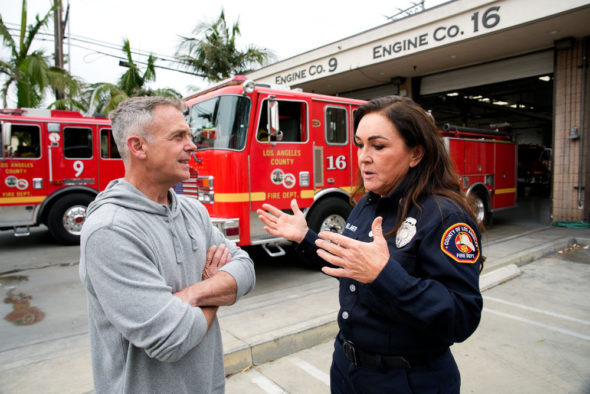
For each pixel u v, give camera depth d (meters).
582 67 7.77
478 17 7.43
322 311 3.58
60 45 13.47
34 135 7.16
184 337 1.09
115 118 1.26
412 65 9.55
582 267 5.39
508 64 9.03
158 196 1.31
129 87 15.05
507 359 2.94
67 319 3.88
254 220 4.72
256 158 4.72
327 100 5.40
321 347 3.15
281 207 4.96
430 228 1.15
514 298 4.21
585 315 3.74
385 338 1.22
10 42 11.02
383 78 10.81
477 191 7.80
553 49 8.24
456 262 1.10
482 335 3.34
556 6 6.46
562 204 8.28
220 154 4.53
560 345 3.15
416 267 1.18
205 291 1.24
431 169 1.27
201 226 1.46
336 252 1.07
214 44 15.73
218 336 1.42
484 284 4.50
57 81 11.27
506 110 17.77
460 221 1.15
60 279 5.24
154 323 1.06
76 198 7.47
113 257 1.08
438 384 1.23
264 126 4.86
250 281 1.40
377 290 1.05
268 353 2.92
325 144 5.40
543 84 12.88
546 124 23.92
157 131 1.22
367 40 9.29
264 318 3.40
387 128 1.25
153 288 1.09
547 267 5.41
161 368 1.19
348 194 5.65
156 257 1.19
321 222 5.35
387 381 1.23
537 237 6.94
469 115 18.17
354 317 1.27
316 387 2.59
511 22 7.00
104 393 1.19
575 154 8.03
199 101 4.95
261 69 12.30
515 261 5.45
